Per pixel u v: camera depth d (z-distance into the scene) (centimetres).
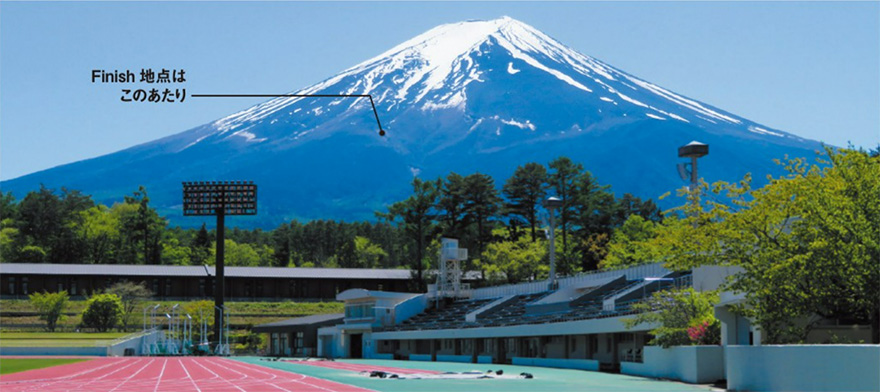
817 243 3662
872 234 3638
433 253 18138
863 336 4741
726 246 4281
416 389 4772
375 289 18675
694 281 6103
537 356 9625
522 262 15212
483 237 17988
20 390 4894
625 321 6644
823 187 3847
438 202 18412
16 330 15775
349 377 6228
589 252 15838
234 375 6631
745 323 5153
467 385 5169
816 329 4734
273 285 18562
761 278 3997
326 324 14438
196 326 16650
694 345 5256
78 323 16275
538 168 16962
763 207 4081
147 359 11219
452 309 13088
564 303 9706
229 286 18350
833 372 3209
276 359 11538
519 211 17062
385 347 13000
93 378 6303
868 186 3756
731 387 4156
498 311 11438
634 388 4716
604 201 17100
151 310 17138
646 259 12275
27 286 17538
